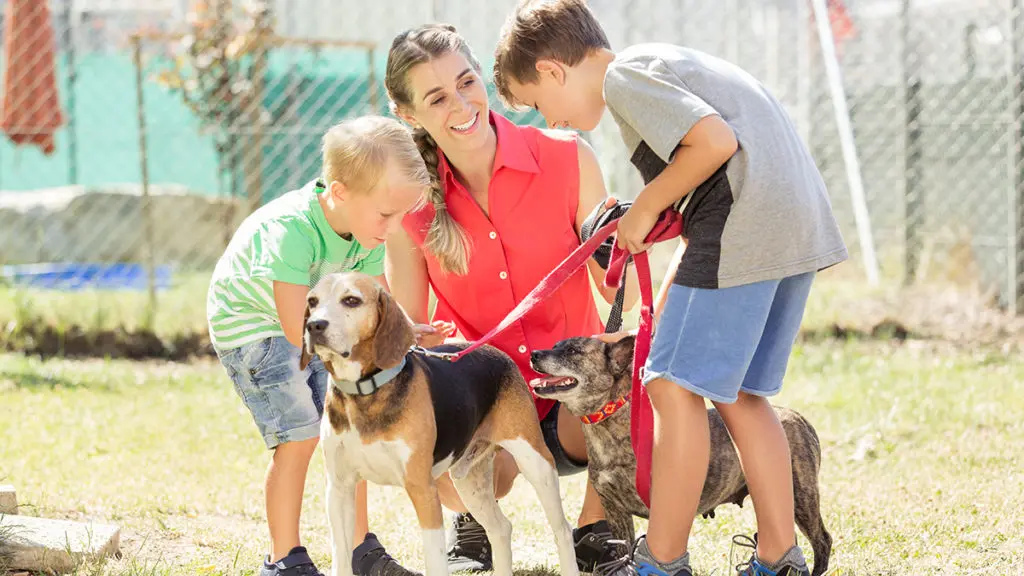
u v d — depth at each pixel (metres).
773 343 4.76
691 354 4.51
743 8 13.84
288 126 12.66
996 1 12.63
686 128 4.32
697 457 4.57
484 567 5.56
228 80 13.16
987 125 12.07
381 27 13.75
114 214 14.41
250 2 13.05
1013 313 11.72
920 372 9.68
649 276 4.83
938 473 6.80
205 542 5.75
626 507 5.13
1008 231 11.85
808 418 8.30
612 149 12.59
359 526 5.26
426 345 5.17
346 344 4.37
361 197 4.80
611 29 12.49
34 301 11.46
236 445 7.74
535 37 4.87
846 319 11.46
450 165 5.57
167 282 12.98
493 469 5.40
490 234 5.54
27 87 12.95
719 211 4.46
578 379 5.00
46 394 9.14
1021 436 7.61
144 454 7.46
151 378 9.98
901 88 12.84
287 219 5.00
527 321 5.64
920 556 5.32
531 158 5.53
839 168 13.76
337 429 4.55
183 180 15.36
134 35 11.96
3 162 16.69
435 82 5.20
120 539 5.71
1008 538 5.54
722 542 5.75
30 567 5.14
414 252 5.66
